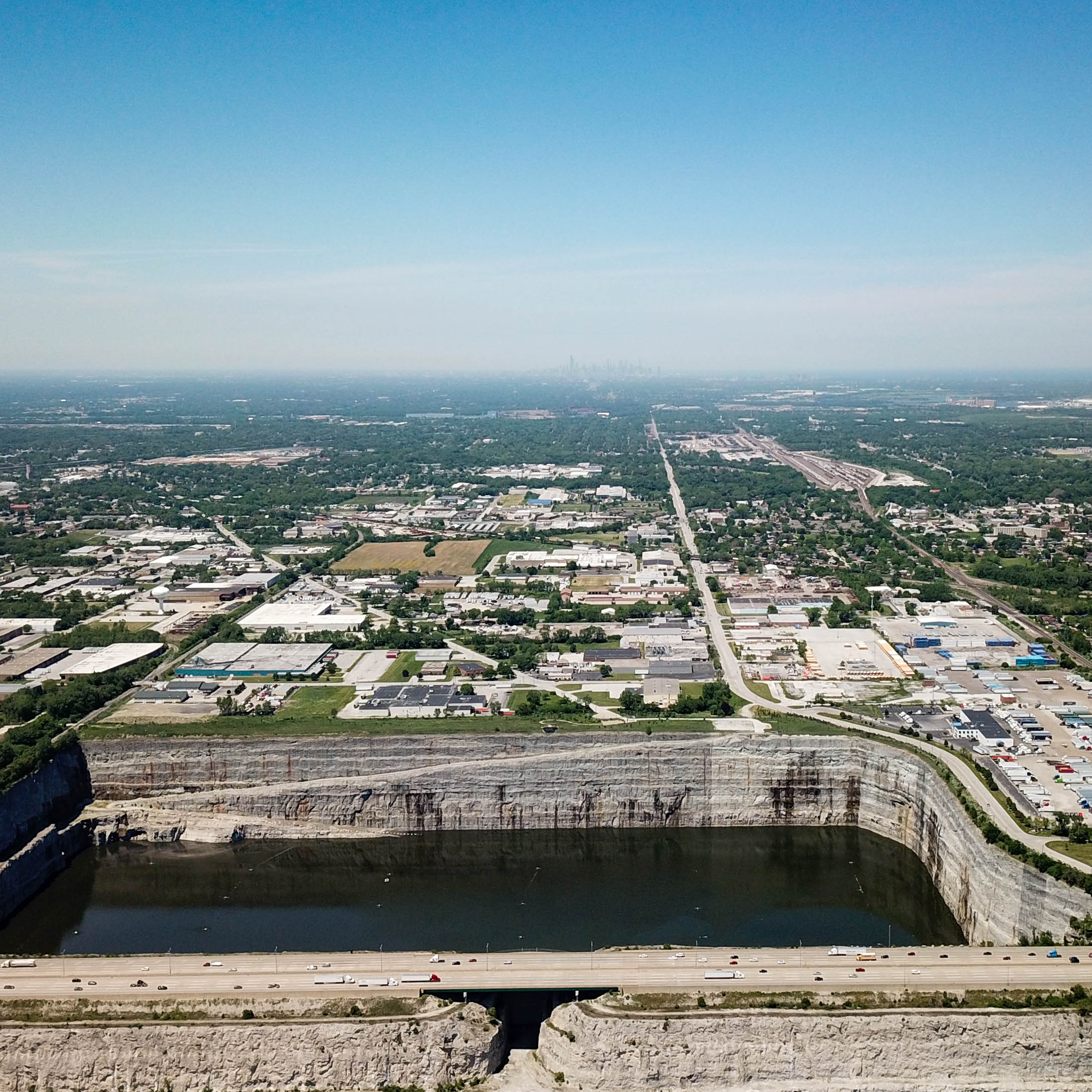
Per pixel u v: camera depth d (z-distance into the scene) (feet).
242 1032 621.72
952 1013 619.26
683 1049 618.85
